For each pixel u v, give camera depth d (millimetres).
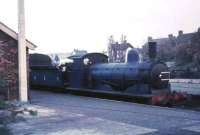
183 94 19109
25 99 16734
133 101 19875
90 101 18297
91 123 11664
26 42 17578
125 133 10000
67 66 24109
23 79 16719
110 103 17375
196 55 39844
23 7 16766
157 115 13211
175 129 10492
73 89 23109
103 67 21875
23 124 11188
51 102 17734
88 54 23531
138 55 21000
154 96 17984
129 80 19844
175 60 42469
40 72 26266
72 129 10656
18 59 16906
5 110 3967
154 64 19000
